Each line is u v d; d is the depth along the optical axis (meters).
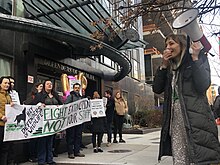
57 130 7.01
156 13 5.66
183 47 2.64
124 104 10.95
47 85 7.13
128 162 6.72
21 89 8.61
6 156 6.09
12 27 7.23
